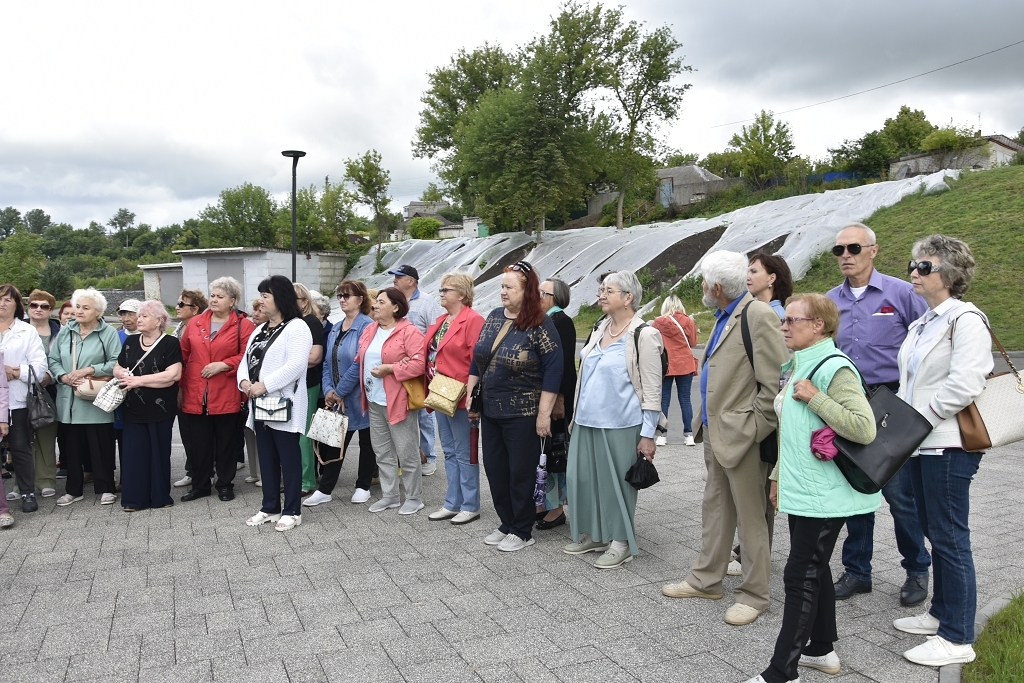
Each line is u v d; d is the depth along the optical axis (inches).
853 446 116.3
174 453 343.6
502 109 1154.0
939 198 832.9
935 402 127.9
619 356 181.5
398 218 2078.0
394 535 213.5
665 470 286.7
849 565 163.2
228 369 250.1
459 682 126.2
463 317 221.8
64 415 247.8
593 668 130.5
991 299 617.6
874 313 159.6
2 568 186.7
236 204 1344.7
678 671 129.0
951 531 129.3
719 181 1688.0
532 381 195.3
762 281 176.2
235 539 210.7
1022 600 149.3
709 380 155.6
